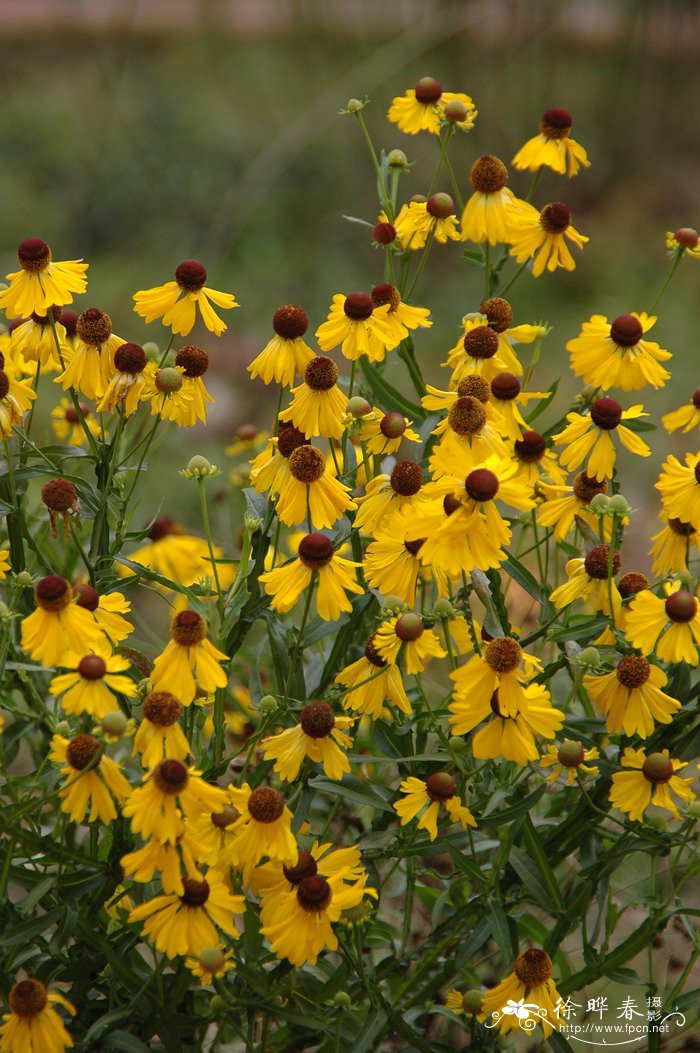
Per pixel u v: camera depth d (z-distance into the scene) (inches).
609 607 69.9
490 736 68.0
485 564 67.6
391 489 69.9
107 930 70.7
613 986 77.6
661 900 70.2
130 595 93.8
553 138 74.1
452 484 67.7
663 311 169.8
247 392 146.9
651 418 140.5
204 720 70.5
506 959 69.1
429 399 70.2
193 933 67.4
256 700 70.3
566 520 71.2
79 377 70.2
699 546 70.8
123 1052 69.4
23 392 71.2
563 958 71.6
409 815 68.9
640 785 69.1
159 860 67.0
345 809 75.0
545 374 147.4
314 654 76.2
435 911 70.7
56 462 72.1
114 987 69.1
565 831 70.7
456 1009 70.8
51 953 68.2
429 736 74.6
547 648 78.2
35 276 70.4
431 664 81.4
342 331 70.8
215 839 67.8
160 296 70.9
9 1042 67.6
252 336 162.9
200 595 72.1
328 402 69.9
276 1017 70.0
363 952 72.8
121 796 67.4
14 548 71.1
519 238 73.2
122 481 72.2
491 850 71.9
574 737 69.5
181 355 70.6
